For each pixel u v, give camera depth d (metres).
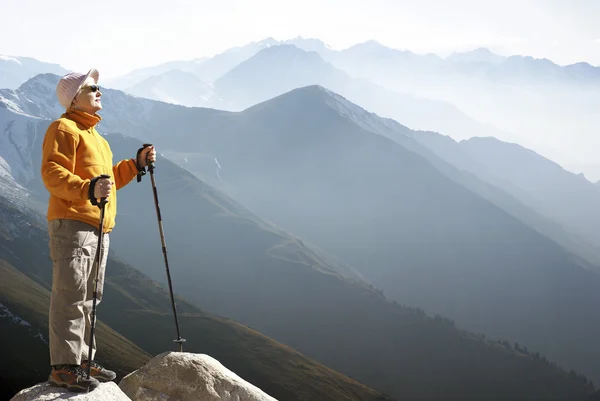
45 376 138.75
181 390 5.18
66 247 4.71
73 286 4.67
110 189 4.68
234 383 5.37
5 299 165.00
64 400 4.42
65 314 4.65
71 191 4.62
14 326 154.50
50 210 4.81
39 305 172.62
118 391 4.73
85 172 4.97
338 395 190.75
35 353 146.00
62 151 4.84
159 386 5.19
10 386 131.00
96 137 5.25
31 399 4.41
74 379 4.54
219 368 5.48
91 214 4.85
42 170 4.73
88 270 4.81
